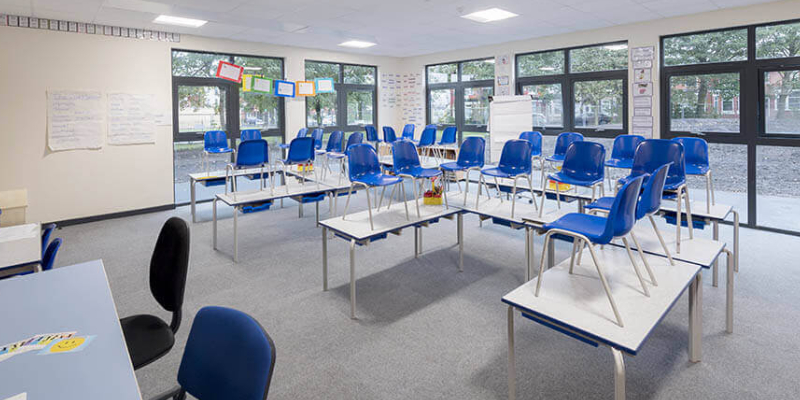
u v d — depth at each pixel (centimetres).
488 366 251
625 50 647
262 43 766
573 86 713
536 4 523
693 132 582
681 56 589
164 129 664
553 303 198
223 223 588
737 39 537
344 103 919
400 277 390
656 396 221
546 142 759
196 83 708
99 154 611
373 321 308
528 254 349
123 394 114
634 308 192
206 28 632
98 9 515
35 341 142
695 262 245
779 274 378
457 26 646
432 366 252
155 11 530
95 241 513
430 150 889
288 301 342
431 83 946
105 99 609
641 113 623
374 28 655
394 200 685
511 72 782
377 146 820
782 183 516
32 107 558
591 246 190
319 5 523
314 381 239
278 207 684
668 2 511
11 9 510
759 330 284
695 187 600
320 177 569
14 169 553
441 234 526
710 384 230
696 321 246
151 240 516
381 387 234
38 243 254
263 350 112
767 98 520
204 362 130
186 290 365
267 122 801
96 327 152
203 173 612
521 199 607
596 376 240
